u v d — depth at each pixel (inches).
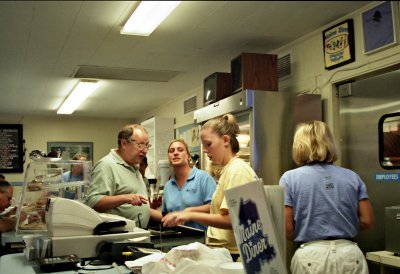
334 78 111.6
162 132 221.6
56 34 114.3
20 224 92.5
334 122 113.3
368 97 106.4
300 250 73.4
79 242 75.7
